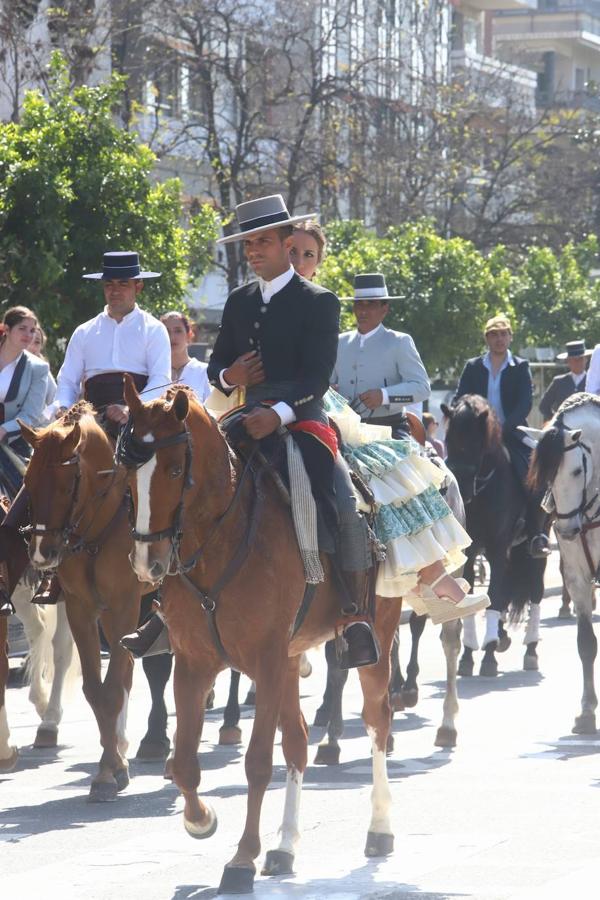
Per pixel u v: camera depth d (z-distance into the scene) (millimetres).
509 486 18219
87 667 11992
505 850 9242
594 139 67312
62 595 12922
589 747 13336
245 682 18766
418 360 13742
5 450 13930
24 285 25641
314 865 8977
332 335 9188
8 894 8352
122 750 12289
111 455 12023
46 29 35469
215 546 8344
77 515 11758
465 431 17672
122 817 10688
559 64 107938
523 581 18922
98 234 26438
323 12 48406
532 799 10945
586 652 14266
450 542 10492
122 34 41938
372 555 9641
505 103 68688
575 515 14477
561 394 25375
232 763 12875
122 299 13188
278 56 46125
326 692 14945
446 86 54938
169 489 7867
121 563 11938
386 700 9641
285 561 8578
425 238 42000
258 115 45156
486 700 16500
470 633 18578
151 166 27391
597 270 62500
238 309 9406
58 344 27641
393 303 41094
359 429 10180
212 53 43625
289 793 8984
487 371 19469
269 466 8836
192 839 9867
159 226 27094
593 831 9789
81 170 26281
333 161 45500
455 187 57344
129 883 8594
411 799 11016
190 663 8562
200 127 48250
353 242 43625
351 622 9312
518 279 55719
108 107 27422
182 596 8445
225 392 9414
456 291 41156
